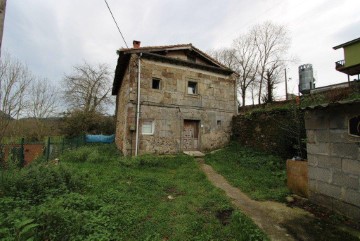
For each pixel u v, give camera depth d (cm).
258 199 490
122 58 1047
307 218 388
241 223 352
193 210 427
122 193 498
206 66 1197
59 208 320
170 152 1049
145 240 315
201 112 1171
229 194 533
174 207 440
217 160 948
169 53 1123
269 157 909
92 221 340
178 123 1092
